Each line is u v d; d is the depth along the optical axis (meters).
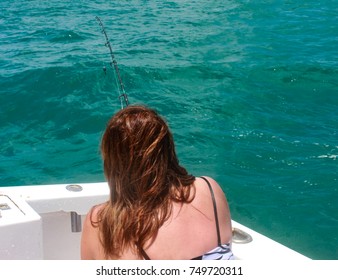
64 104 9.24
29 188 3.19
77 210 3.13
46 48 12.68
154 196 2.04
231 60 11.80
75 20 15.86
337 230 5.58
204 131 8.05
